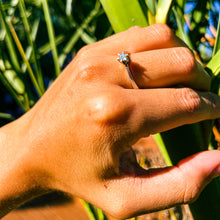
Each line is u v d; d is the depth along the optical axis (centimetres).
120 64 22
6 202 25
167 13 24
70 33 43
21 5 30
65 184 23
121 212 22
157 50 22
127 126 21
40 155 23
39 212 85
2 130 26
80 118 22
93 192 23
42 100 25
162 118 21
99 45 24
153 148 95
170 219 39
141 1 25
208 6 29
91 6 45
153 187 22
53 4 41
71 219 79
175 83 23
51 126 23
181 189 22
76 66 23
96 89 22
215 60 25
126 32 24
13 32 32
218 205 24
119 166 23
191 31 28
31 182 24
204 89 23
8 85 32
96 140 21
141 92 21
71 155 22
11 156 24
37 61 31
